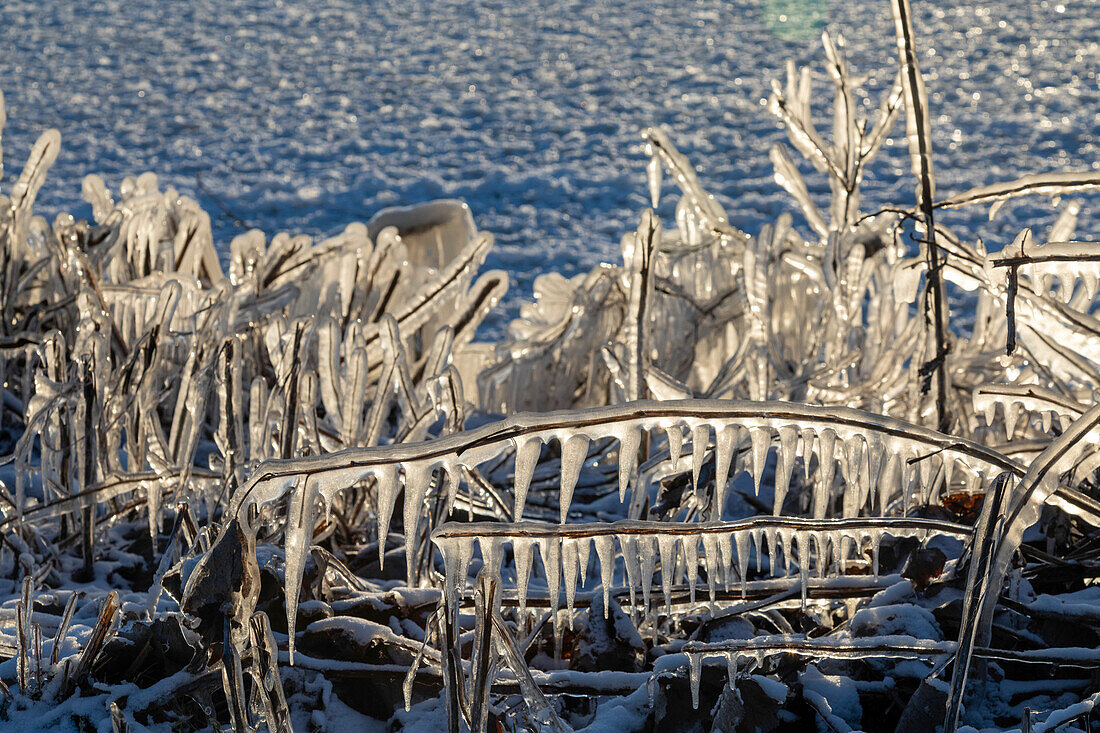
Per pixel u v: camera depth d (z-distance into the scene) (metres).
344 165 9.80
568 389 3.12
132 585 1.87
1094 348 1.32
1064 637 1.46
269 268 3.04
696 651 1.31
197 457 2.34
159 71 13.84
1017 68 14.09
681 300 3.09
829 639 1.48
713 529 1.30
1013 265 1.30
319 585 1.57
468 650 1.48
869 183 8.94
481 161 10.02
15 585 1.82
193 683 1.38
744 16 18.75
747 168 9.55
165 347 2.44
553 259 7.15
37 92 12.32
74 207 7.75
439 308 3.07
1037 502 1.18
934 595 1.51
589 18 18.59
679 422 1.26
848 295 2.60
